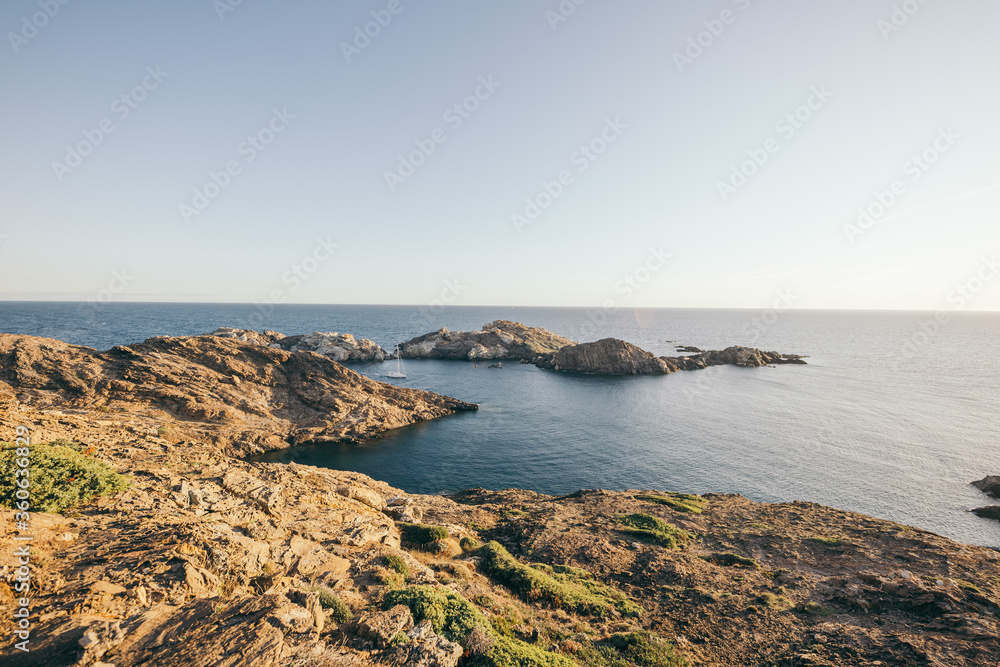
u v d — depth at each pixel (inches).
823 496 1872.5
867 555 1019.9
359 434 2568.9
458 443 2534.5
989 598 775.7
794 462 2241.6
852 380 4389.8
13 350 2123.5
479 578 823.7
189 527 583.2
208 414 2267.5
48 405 1948.8
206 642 353.1
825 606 796.6
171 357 2536.9
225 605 411.5
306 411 2650.1
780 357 5629.9
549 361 5324.8
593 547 1059.3
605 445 2514.8
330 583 609.0
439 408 3129.9
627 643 633.0
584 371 4987.7
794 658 642.2
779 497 1873.8
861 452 2373.3
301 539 716.0
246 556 572.7
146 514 618.2
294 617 414.9
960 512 1728.6
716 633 712.4
